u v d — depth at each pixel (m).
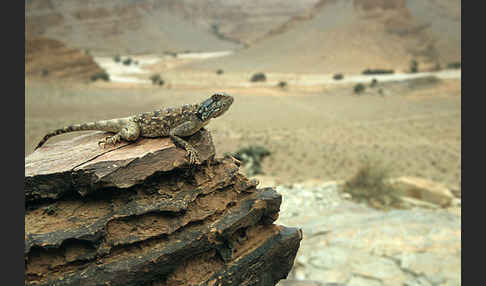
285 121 42.44
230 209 5.54
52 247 4.30
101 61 136.88
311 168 25.38
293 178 22.64
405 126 40.19
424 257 10.56
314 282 7.50
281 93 65.50
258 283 5.90
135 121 5.32
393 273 9.91
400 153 29.70
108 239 4.56
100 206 4.78
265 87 72.81
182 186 5.15
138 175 4.70
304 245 11.81
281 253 6.09
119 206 4.75
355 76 91.38
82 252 4.49
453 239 11.59
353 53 116.56
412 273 9.89
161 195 4.95
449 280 9.38
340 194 17.45
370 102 56.31
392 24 128.88
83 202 4.83
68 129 5.73
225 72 106.06
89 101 49.03
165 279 4.98
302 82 82.06
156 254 4.69
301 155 28.48
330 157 28.12
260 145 30.59
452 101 54.03
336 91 68.69
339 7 154.50
